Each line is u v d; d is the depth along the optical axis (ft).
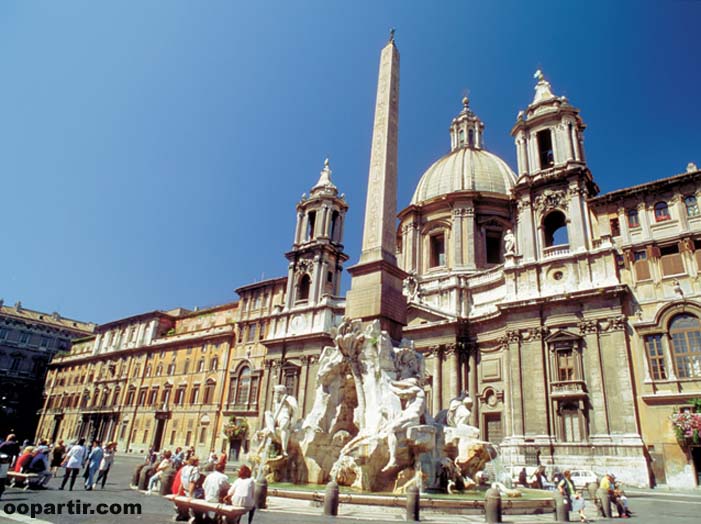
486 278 138.82
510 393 116.57
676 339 99.71
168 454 62.75
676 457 91.97
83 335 297.74
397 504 40.09
